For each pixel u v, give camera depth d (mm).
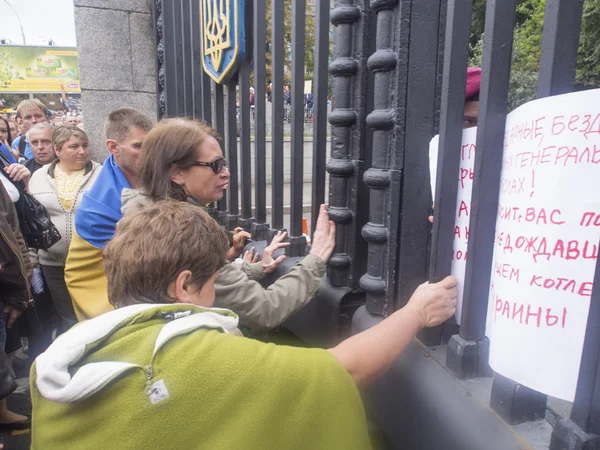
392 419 1405
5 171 2645
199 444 754
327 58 2051
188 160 1517
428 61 1387
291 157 2271
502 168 1122
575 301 929
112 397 756
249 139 2744
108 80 3936
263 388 799
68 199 2916
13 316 2439
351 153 1815
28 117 4688
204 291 990
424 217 1465
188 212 976
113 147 2027
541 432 1055
